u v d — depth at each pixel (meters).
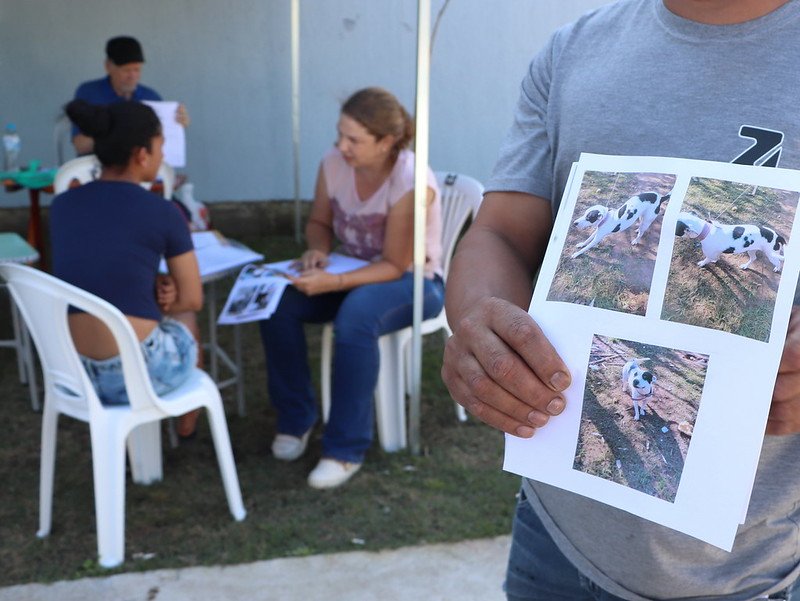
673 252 0.82
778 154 0.87
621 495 0.82
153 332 2.66
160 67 6.07
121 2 5.90
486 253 1.07
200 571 2.59
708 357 0.78
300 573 2.59
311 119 6.39
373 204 3.24
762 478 0.95
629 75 0.97
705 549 0.99
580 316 0.85
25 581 2.53
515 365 0.83
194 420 3.45
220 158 6.34
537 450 0.87
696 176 0.83
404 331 3.29
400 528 2.83
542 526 1.20
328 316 3.34
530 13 6.28
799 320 0.76
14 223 6.14
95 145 2.70
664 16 0.96
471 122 6.45
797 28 0.88
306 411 3.33
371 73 6.36
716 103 0.91
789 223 0.77
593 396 0.83
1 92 5.87
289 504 2.98
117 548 2.61
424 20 2.86
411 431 3.35
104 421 2.55
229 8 6.05
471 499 3.02
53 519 2.88
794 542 1.00
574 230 0.89
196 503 2.99
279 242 6.38
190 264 2.81
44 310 2.50
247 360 4.40
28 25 5.80
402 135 3.18
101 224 2.62
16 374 4.16
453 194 3.66
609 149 0.98
